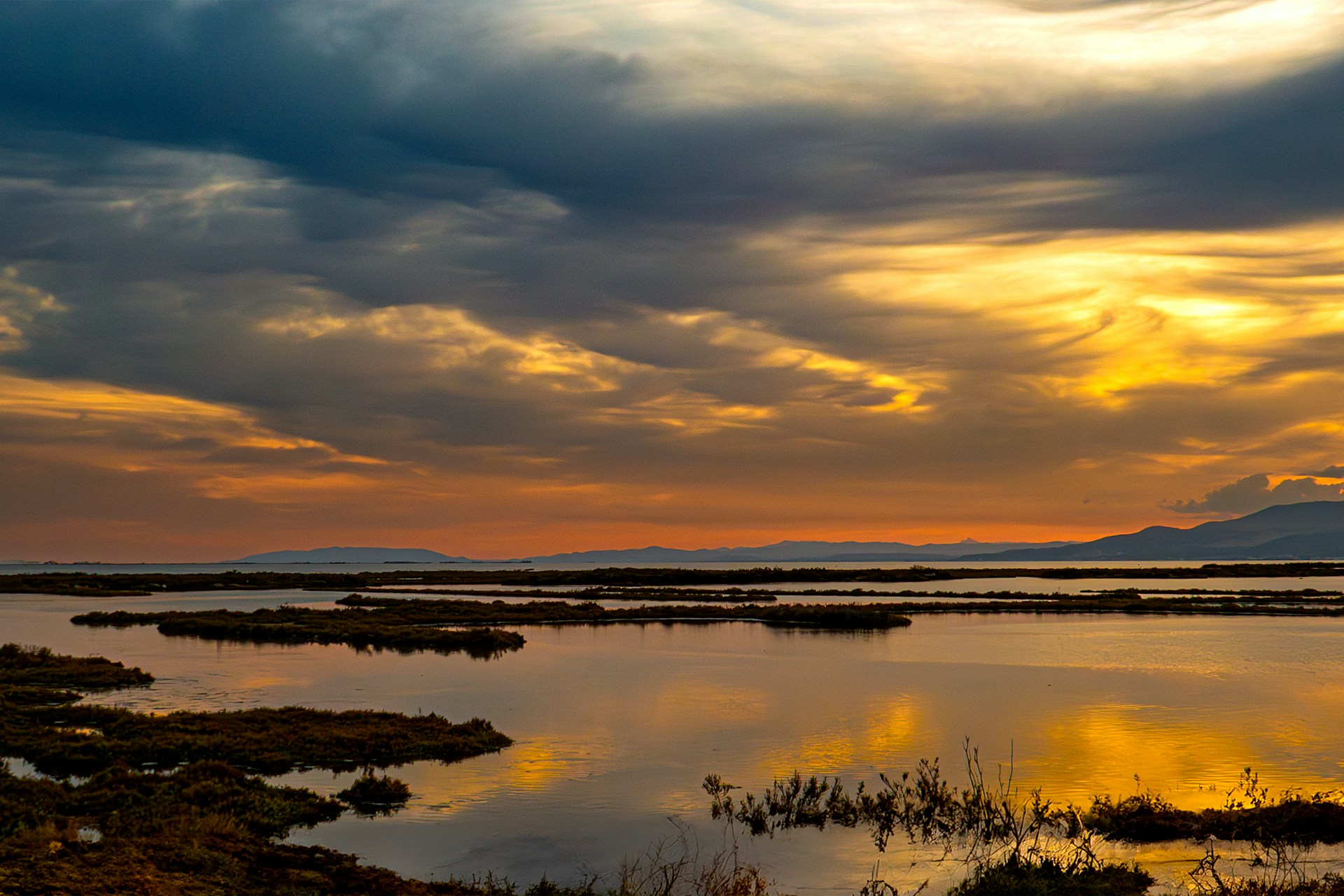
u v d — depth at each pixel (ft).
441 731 98.07
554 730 103.30
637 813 72.33
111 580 509.35
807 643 197.06
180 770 76.28
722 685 136.67
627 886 55.01
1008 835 65.41
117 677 137.28
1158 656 172.55
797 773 83.87
